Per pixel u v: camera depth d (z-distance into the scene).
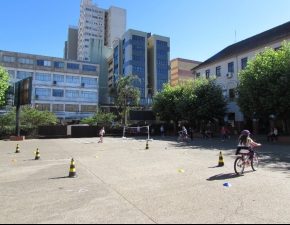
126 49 70.25
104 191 6.07
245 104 21.81
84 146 19.03
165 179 7.30
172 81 79.56
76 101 59.19
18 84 27.02
